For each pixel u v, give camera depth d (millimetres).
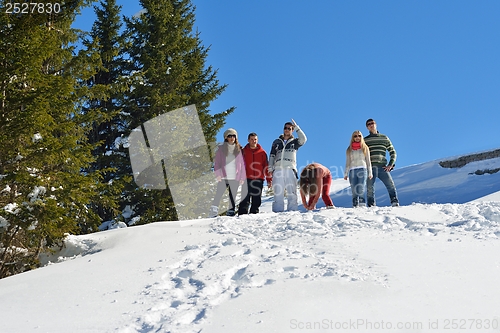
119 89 13125
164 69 16828
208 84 19578
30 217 7297
